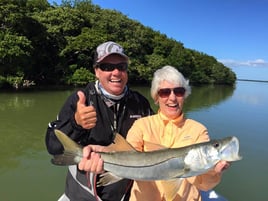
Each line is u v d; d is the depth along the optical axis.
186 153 3.21
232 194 8.02
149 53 58.41
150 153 3.35
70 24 40.25
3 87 31.88
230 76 92.50
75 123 3.62
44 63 38.94
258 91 62.53
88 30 41.38
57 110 20.39
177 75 3.70
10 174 8.86
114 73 4.14
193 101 30.67
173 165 3.26
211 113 21.98
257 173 9.43
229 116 20.75
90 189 4.16
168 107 3.73
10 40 30.45
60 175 8.93
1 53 29.84
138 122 3.85
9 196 7.62
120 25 51.31
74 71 38.75
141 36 53.88
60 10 40.84
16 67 31.81
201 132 3.74
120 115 4.30
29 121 16.28
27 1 41.12
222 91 55.75
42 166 9.55
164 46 60.56
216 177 3.43
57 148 3.83
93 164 3.29
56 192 7.92
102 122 4.18
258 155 11.28
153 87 3.83
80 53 39.25
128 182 4.28
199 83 77.62
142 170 3.34
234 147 3.08
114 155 3.38
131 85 49.59
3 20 32.28
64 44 40.03
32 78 37.25
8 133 13.47
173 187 3.35
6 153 10.68
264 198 7.85
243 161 10.49
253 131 15.77
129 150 3.41
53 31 38.75
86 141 4.10
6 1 32.41
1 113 18.38
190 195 3.68
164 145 3.69
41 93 30.19
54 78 38.97
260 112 23.64
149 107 4.66
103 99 4.23
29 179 8.59
